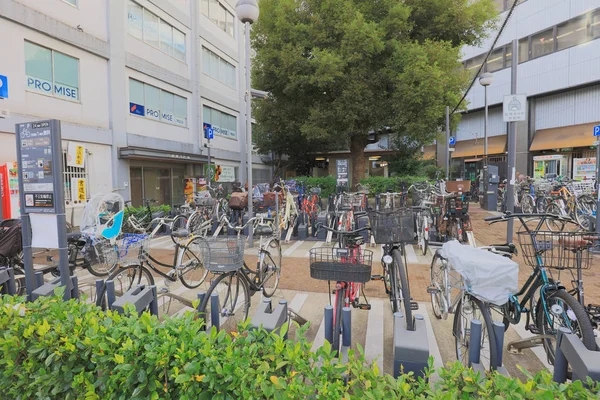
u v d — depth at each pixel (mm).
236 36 19703
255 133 19594
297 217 8789
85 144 10438
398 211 3340
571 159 16969
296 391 1384
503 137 19859
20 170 3199
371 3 11312
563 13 16422
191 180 14234
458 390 1408
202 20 16375
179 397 1594
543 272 2666
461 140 22734
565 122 17000
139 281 3891
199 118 16031
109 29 11227
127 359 1639
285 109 13289
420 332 1759
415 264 5750
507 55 19000
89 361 1808
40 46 9180
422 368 1623
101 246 3727
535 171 17828
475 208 14094
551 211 9273
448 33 12156
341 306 2641
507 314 2859
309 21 11773
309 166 24578
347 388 1429
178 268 4246
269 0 12398
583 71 15805
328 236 7551
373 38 10281
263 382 1421
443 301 3211
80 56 10320
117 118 11539
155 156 12633
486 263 2289
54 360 1814
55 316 2021
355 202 8273
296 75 11484
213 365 1497
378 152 24969
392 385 1396
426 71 10266
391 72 10914
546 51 17219
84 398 1738
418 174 18625
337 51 11156
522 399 1253
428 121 11266
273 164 23547
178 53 14859
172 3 14234
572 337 1549
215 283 3086
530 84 17984
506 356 2895
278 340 1594
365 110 11422
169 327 1776
